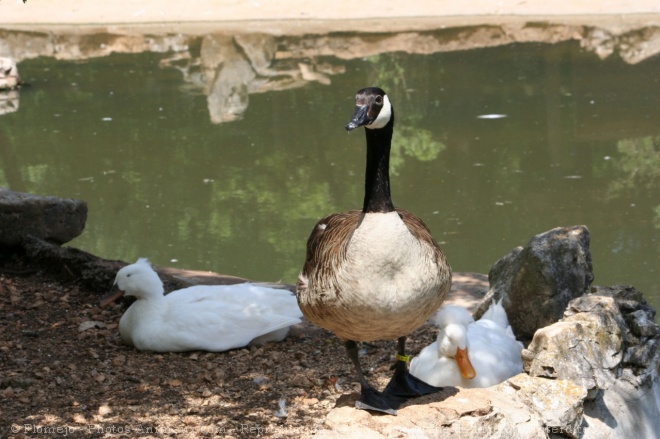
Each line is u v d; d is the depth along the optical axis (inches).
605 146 577.3
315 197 521.7
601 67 804.6
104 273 301.0
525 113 660.7
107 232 472.7
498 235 448.1
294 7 1120.2
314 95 751.7
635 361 226.2
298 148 613.3
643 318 232.8
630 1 1044.5
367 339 191.2
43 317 280.1
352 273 175.0
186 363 242.8
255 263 429.7
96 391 222.5
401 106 698.8
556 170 543.2
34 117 705.0
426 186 528.1
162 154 604.7
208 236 467.5
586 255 257.1
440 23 1019.3
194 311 249.9
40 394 219.0
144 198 524.7
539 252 249.3
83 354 249.1
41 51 993.5
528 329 251.9
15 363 240.1
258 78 824.9
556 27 975.0
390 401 195.5
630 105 669.3
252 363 244.5
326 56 905.5
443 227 462.0
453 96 723.4
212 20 1097.4
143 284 252.2
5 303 291.4
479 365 216.5
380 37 971.3
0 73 802.8
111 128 669.3
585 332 214.5
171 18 1112.2
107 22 1112.2
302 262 431.8
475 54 883.4
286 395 222.4
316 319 190.9
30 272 319.9
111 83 826.8
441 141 604.7
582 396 200.8
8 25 1114.1
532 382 203.8
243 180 551.5
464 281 308.0
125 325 255.0
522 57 857.5
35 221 334.6
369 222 175.3
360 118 175.9
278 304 258.5
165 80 833.5
